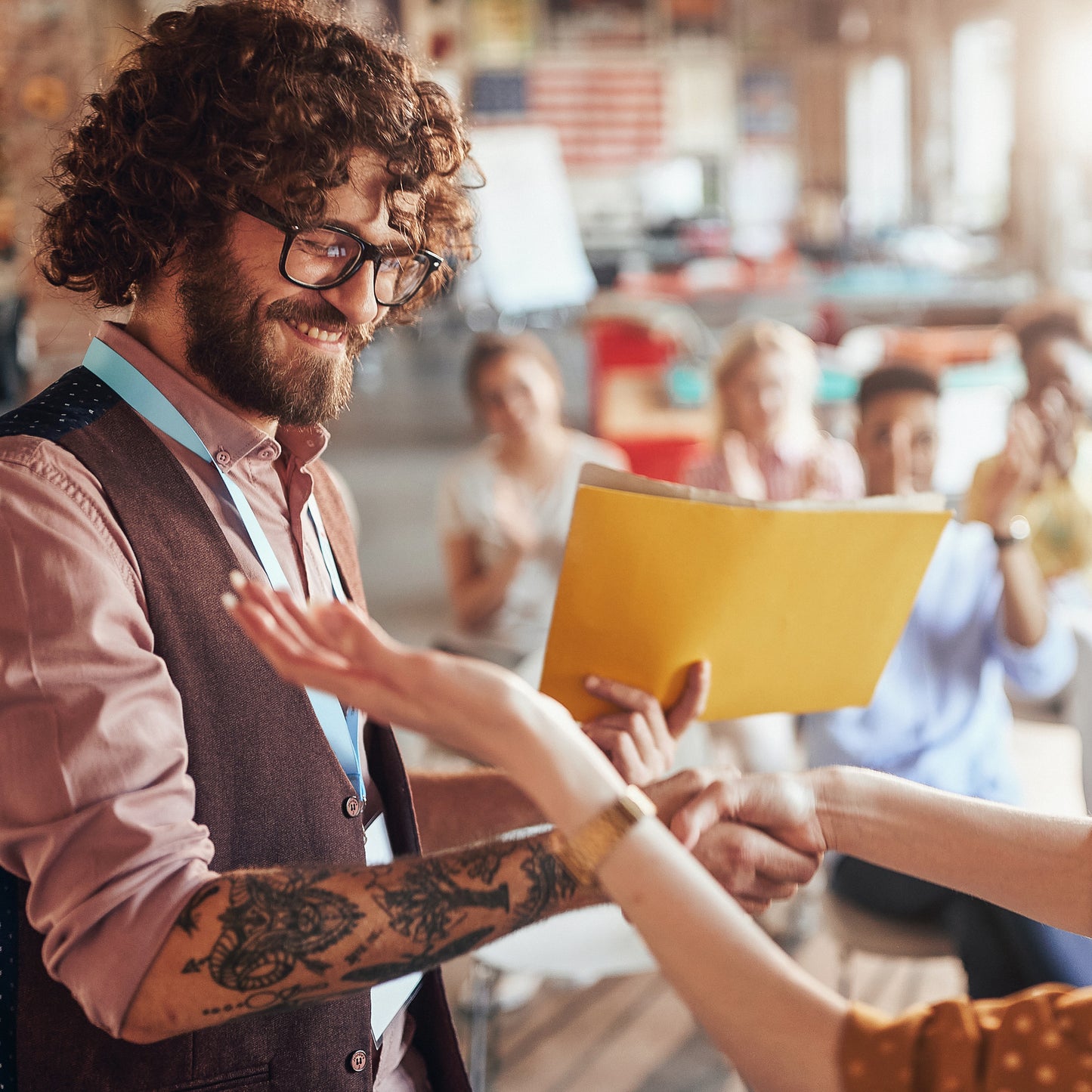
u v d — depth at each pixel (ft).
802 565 3.51
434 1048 3.79
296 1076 3.10
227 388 3.26
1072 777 10.83
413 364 41.57
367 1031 3.25
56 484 2.89
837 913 6.58
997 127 49.55
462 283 41.83
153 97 3.13
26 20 29.86
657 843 2.30
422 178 3.33
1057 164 37.63
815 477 10.58
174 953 2.57
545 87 62.28
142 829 2.65
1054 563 9.52
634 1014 8.07
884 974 8.38
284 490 3.63
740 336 10.71
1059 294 10.32
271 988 2.58
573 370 36.17
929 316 21.24
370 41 3.37
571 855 2.32
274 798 3.11
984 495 6.89
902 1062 2.12
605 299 26.25
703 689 3.58
